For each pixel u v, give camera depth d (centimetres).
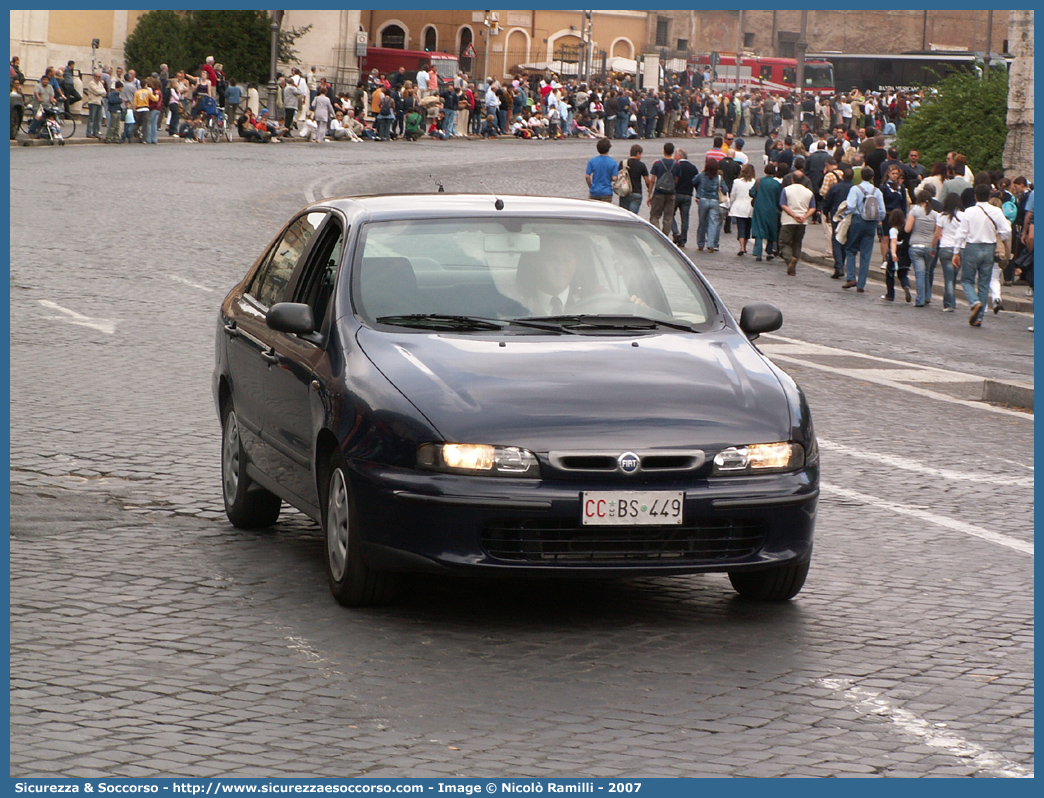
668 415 1291
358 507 1298
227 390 1725
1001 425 2672
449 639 1267
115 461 1962
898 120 13975
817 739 1056
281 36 11156
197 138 9106
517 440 1256
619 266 1543
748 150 11919
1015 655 1271
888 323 4316
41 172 6362
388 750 1010
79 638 1241
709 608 1394
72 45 10531
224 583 1428
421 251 1509
